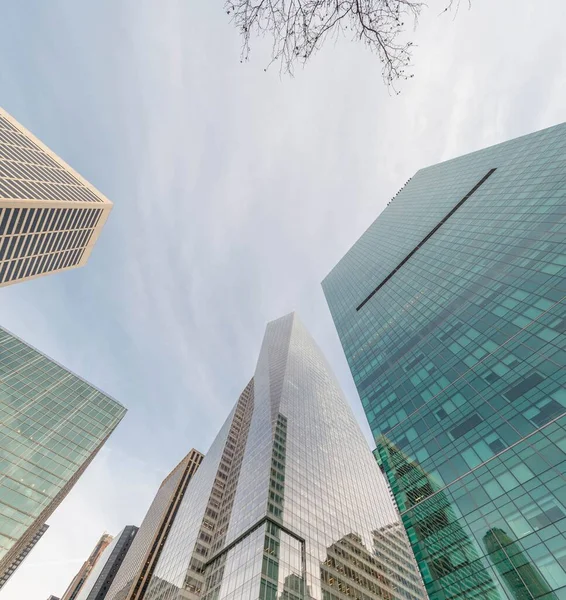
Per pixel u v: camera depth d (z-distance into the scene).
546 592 21.03
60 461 67.25
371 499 98.62
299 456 85.69
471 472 30.70
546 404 28.62
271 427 92.31
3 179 81.00
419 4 7.27
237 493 83.88
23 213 84.00
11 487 56.72
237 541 63.84
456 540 28.28
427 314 57.56
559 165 57.25
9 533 51.25
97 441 79.00
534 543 23.00
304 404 117.00
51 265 107.75
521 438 28.64
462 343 44.22
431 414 40.12
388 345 61.88
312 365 165.12
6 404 71.56
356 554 71.69
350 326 83.88
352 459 111.56
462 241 66.19
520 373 33.12
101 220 118.62
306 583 53.47
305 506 70.62
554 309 34.81
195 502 105.25
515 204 59.62
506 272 47.03
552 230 45.06
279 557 53.88
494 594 23.67
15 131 111.75
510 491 26.58
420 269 72.94
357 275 106.81
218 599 54.34
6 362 82.25
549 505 23.61
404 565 84.06
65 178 112.94
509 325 39.03
